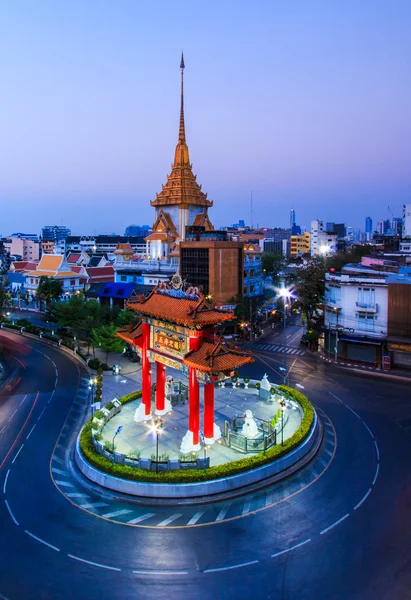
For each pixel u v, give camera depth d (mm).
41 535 27266
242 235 163500
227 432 39156
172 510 30125
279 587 22984
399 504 30531
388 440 40812
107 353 65812
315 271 83375
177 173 119000
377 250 129500
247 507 30406
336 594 22469
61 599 22266
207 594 22578
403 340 63312
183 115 121125
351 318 69562
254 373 63594
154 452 37062
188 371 37938
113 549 26078
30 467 35812
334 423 44844
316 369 65500
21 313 115938
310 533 27484
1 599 22125
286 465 35375
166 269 103625
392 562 24750
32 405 49844
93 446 37594
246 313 86562
